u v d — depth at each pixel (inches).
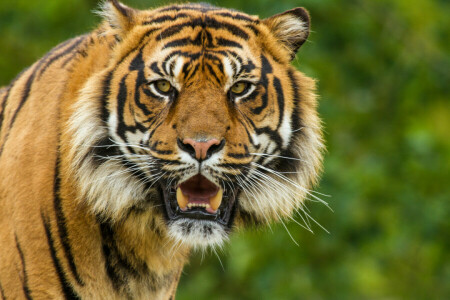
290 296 675.4
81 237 336.5
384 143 737.0
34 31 715.4
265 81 338.6
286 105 346.3
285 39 359.3
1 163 344.2
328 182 657.6
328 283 685.3
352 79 722.8
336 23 703.7
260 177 350.3
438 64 743.1
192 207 335.9
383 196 711.1
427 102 757.3
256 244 676.1
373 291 899.4
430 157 725.9
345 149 717.3
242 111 333.1
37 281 331.3
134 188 341.4
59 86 342.6
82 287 340.2
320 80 688.4
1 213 340.5
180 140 320.2
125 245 348.8
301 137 354.6
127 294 354.0
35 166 331.9
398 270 796.0
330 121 687.7
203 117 318.7
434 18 749.9
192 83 324.8
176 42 331.9
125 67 335.3
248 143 331.9
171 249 350.0
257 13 639.8
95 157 336.5
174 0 587.8
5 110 361.7
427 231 716.0
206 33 334.3
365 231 700.7
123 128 333.4
